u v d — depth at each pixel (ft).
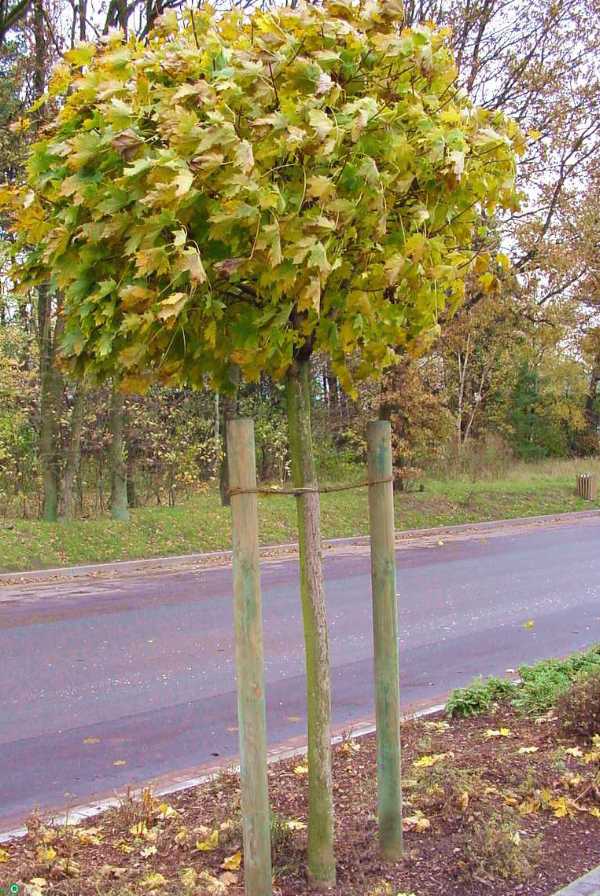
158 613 34.50
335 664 25.62
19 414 59.36
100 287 9.15
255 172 8.38
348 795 13.48
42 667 25.72
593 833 12.09
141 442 70.18
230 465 9.62
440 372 86.12
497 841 11.17
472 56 60.59
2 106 51.83
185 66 9.03
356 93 9.54
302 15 8.86
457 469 94.89
